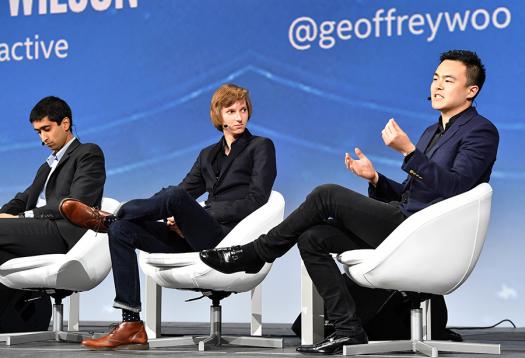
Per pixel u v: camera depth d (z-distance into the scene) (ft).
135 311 11.20
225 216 12.01
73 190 13.38
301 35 18.17
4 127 19.77
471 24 17.17
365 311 12.22
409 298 11.12
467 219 10.18
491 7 17.08
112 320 19.07
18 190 19.62
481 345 10.75
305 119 18.08
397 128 10.10
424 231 10.07
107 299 19.16
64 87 19.52
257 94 18.38
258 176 12.26
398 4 17.62
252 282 11.86
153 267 12.52
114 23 19.31
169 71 18.94
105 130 19.25
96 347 11.02
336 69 17.94
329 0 18.03
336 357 10.20
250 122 18.34
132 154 19.08
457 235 10.16
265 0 18.43
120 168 19.13
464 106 10.97
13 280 12.92
